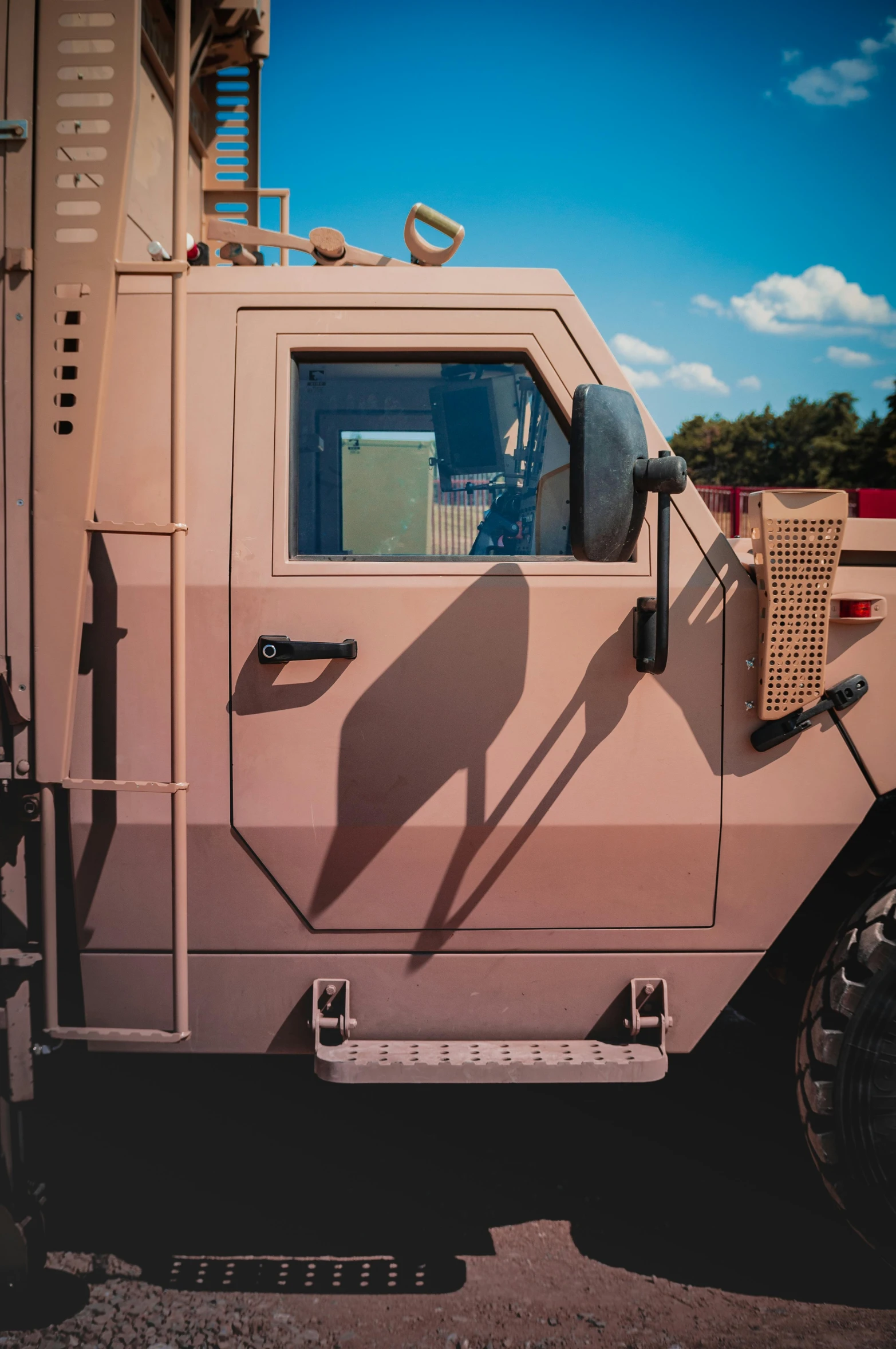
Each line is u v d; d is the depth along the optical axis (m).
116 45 2.10
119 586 2.21
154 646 2.22
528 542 2.34
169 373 2.26
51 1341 2.11
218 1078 3.41
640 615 2.18
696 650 2.25
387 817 2.22
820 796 2.28
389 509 2.34
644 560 2.25
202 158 3.23
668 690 2.24
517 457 2.36
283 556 2.23
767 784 2.27
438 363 2.35
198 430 2.26
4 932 2.19
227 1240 2.49
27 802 2.15
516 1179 2.80
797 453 93.25
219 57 3.20
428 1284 2.32
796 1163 2.89
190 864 2.25
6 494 2.13
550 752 2.23
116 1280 2.32
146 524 2.10
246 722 2.22
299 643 2.17
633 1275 2.37
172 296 2.10
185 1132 3.05
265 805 2.22
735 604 2.25
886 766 2.28
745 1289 2.32
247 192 3.28
